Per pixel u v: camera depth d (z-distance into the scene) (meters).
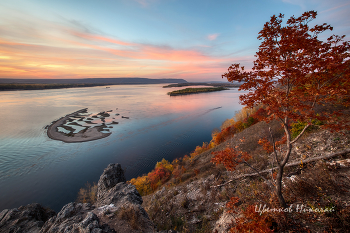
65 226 7.76
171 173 43.44
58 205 47.09
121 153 74.06
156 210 14.29
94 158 70.62
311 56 6.05
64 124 112.31
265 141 8.98
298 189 8.05
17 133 97.62
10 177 58.66
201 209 12.13
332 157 9.53
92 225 6.99
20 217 12.01
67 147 80.38
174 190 18.00
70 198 49.50
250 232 6.16
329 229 5.74
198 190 15.28
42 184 55.47
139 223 8.17
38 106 181.88
